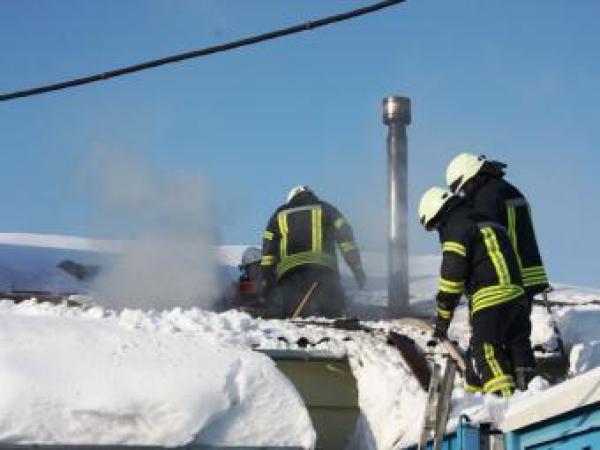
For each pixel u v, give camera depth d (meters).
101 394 5.70
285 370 6.93
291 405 6.04
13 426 5.52
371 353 6.98
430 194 6.60
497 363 6.24
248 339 6.98
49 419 5.57
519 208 7.14
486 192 7.06
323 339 7.08
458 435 5.12
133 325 6.92
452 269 6.37
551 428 4.73
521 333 6.39
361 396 6.88
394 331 7.46
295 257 9.18
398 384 6.62
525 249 7.11
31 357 5.85
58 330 6.27
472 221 6.48
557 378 7.21
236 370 6.09
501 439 5.04
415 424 6.14
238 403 5.96
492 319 6.32
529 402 4.88
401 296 9.68
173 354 6.15
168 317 7.25
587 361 7.22
